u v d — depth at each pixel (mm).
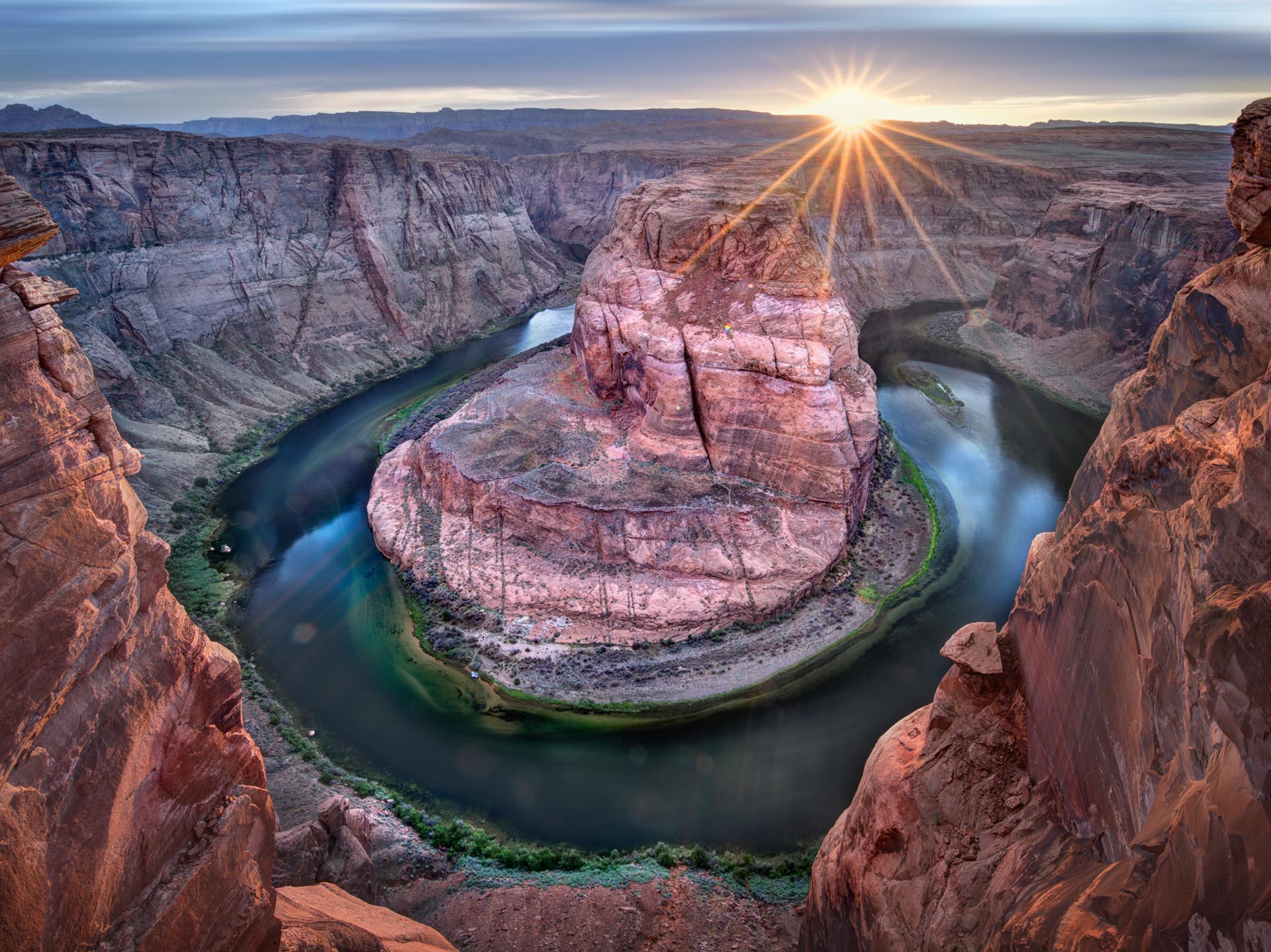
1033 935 13594
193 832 13320
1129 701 14609
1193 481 13633
